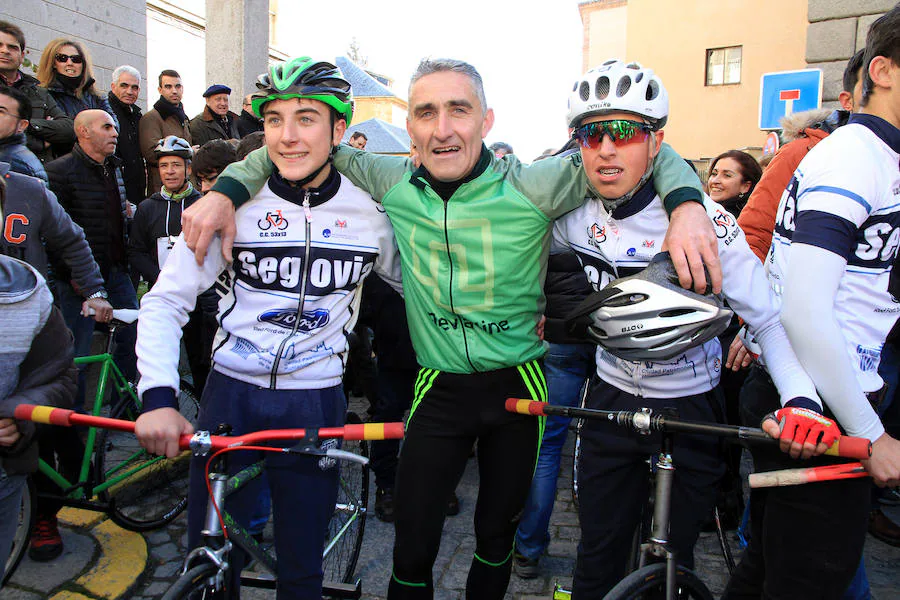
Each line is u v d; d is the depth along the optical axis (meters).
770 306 1.78
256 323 1.94
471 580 2.07
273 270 1.93
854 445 1.47
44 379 1.88
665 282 1.69
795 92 6.09
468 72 1.89
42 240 3.17
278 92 1.81
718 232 1.75
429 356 2.08
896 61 1.58
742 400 2.01
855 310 1.67
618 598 1.65
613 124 1.71
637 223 1.87
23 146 3.50
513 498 2.03
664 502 1.77
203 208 1.79
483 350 2.00
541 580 2.91
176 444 1.66
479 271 1.96
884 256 1.66
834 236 1.55
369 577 2.94
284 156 1.86
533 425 2.08
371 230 2.04
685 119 18.33
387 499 3.42
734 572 2.04
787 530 1.70
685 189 1.72
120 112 5.40
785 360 1.70
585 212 1.96
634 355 1.79
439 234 1.96
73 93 4.93
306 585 1.98
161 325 1.78
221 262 1.92
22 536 2.56
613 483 1.96
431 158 1.91
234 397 1.95
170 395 1.70
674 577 1.74
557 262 2.51
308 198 1.93
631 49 18.75
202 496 1.88
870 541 3.30
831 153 1.60
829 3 5.95
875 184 1.57
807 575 1.68
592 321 1.82
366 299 3.25
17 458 1.82
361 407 5.01
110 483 3.14
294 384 1.94
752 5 17.30
